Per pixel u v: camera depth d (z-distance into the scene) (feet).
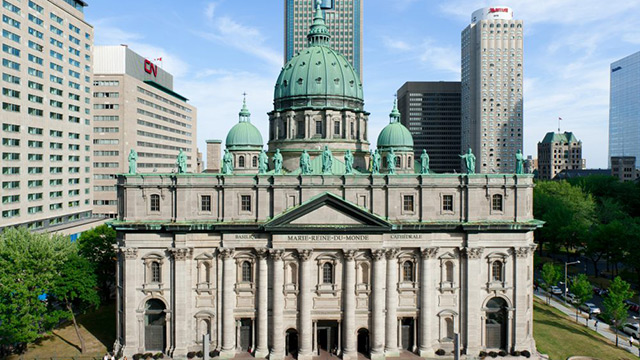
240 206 195.52
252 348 196.85
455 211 196.13
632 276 320.29
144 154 497.87
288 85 283.38
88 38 401.70
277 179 194.18
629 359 191.11
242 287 195.93
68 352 196.03
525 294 195.93
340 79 280.51
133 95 468.34
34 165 327.88
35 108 328.49
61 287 202.59
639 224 344.90
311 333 195.62
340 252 194.29
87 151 404.16
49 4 343.05
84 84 396.37
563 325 230.68
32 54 324.19
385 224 189.98
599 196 478.18
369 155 277.23
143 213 194.49
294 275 195.72
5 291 183.32
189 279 194.80
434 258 196.65
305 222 191.83
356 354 193.16
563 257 384.68
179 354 191.11
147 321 196.44
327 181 195.11
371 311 194.49
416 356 194.18
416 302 196.95
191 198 195.11
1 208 294.46
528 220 196.54
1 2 291.38
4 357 189.57
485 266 196.65
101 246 252.21
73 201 381.81
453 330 198.08
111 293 279.08
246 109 271.08
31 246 196.95
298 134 274.77
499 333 199.41
